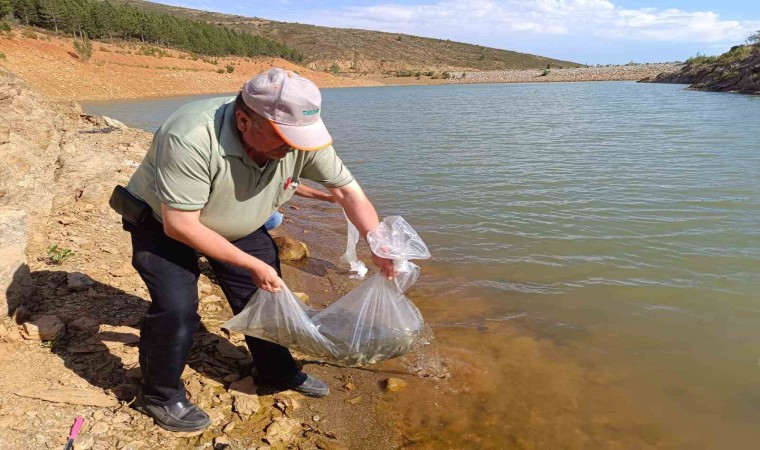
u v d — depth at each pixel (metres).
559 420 3.21
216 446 2.70
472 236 6.45
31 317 3.48
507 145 13.74
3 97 5.84
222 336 3.73
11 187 4.72
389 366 3.71
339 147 14.04
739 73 38.41
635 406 3.34
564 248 5.97
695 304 4.61
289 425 2.94
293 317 2.86
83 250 4.64
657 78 57.81
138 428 2.74
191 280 2.67
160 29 64.19
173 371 2.71
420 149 13.42
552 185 8.95
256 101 2.15
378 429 3.07
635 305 4.62
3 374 2.93
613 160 11.06
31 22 52.00
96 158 6.64
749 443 3.03
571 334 4.18
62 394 2.86
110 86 42.69
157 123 19.58
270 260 2.97
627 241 6.11
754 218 6.76
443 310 4.58
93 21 55.62
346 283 5.17
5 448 2.45
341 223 7.26
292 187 2.72
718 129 15.75
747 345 3.97
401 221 3.09
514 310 4.58
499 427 3.14
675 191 8.20
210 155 2.30
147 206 2.53
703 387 3.52
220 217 2.54
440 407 3.30
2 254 3.49
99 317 3.62
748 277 5.07
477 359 3.83
